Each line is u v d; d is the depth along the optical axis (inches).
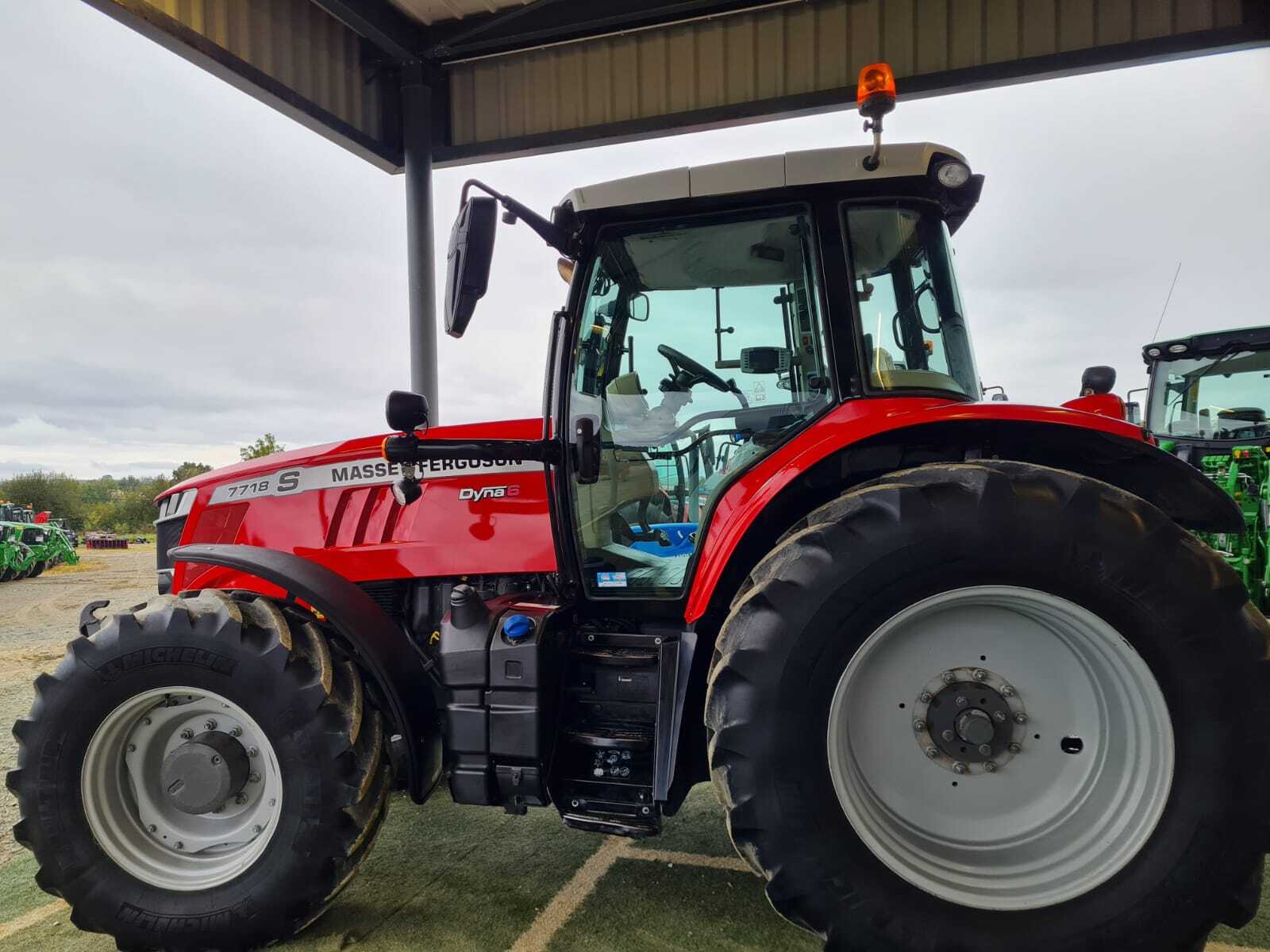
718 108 275.7
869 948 65.1
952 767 69.7
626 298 90.6
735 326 88.2
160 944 77.9
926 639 70.1
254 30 249.0
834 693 66.9
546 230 85.3
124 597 414.9
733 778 67.4
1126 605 64.1
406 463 88.9
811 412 84.9
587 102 289.9
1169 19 240.4
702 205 84.7
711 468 88.9
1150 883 63.0
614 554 89.9
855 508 68.6
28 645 268.2
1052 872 66.2
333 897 78.7
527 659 81.8
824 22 265.4
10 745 149.5
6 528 529.0
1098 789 67.8
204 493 111.3
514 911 82.9
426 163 283.1
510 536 99.3
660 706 79.0
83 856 78.8
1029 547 64.8
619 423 91.0
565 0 263.3
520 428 100.4
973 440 76.8
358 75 290.5
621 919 80.6
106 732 80.3
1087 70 245.9
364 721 81.4
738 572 83.3
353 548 102.8
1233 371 287.7
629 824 76.9
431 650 101.5
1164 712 63.8
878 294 83.9
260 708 77.9
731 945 75.4
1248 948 73.7
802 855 65.6
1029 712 69.5
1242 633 63.2
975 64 254.7
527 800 81.4
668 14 258.8
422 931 79.1
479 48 276.1
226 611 80.9
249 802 81.7
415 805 113.4
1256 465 240.7
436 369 284.2
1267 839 62.0
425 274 281.9
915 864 67.1
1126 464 77.7
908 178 80.3
